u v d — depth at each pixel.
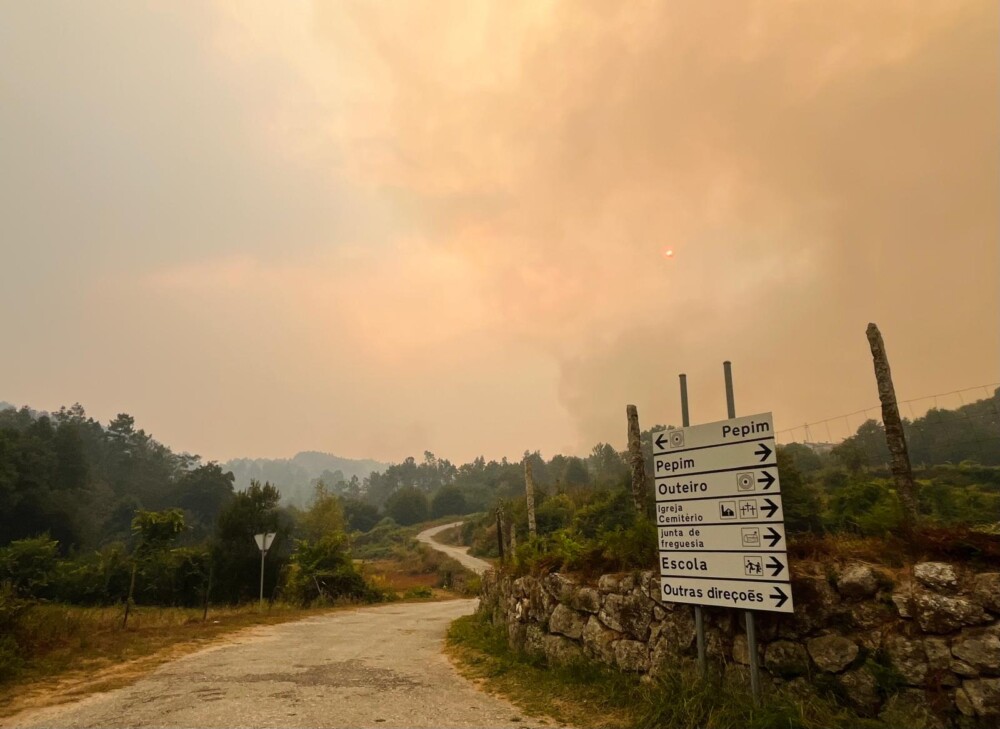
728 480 6.52
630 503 28.27
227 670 9.16
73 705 6.88
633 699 6.66
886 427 9.03
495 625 13.01
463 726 6.21
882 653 5.39
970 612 5.04
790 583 5.82
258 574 26.84
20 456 64.50
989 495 10.48
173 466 151.75
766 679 6.05
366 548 92.69
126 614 13.85
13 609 9.72
